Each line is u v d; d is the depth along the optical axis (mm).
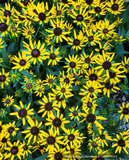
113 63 581
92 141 600
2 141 584
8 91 660
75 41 629
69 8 680
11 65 667
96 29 661
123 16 744
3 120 595
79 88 638
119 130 654
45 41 643
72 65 605
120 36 673
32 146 599
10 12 639
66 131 579
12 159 575
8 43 686
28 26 666
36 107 666
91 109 597
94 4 661
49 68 645
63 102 592
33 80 598
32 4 635
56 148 574
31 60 577
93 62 619
